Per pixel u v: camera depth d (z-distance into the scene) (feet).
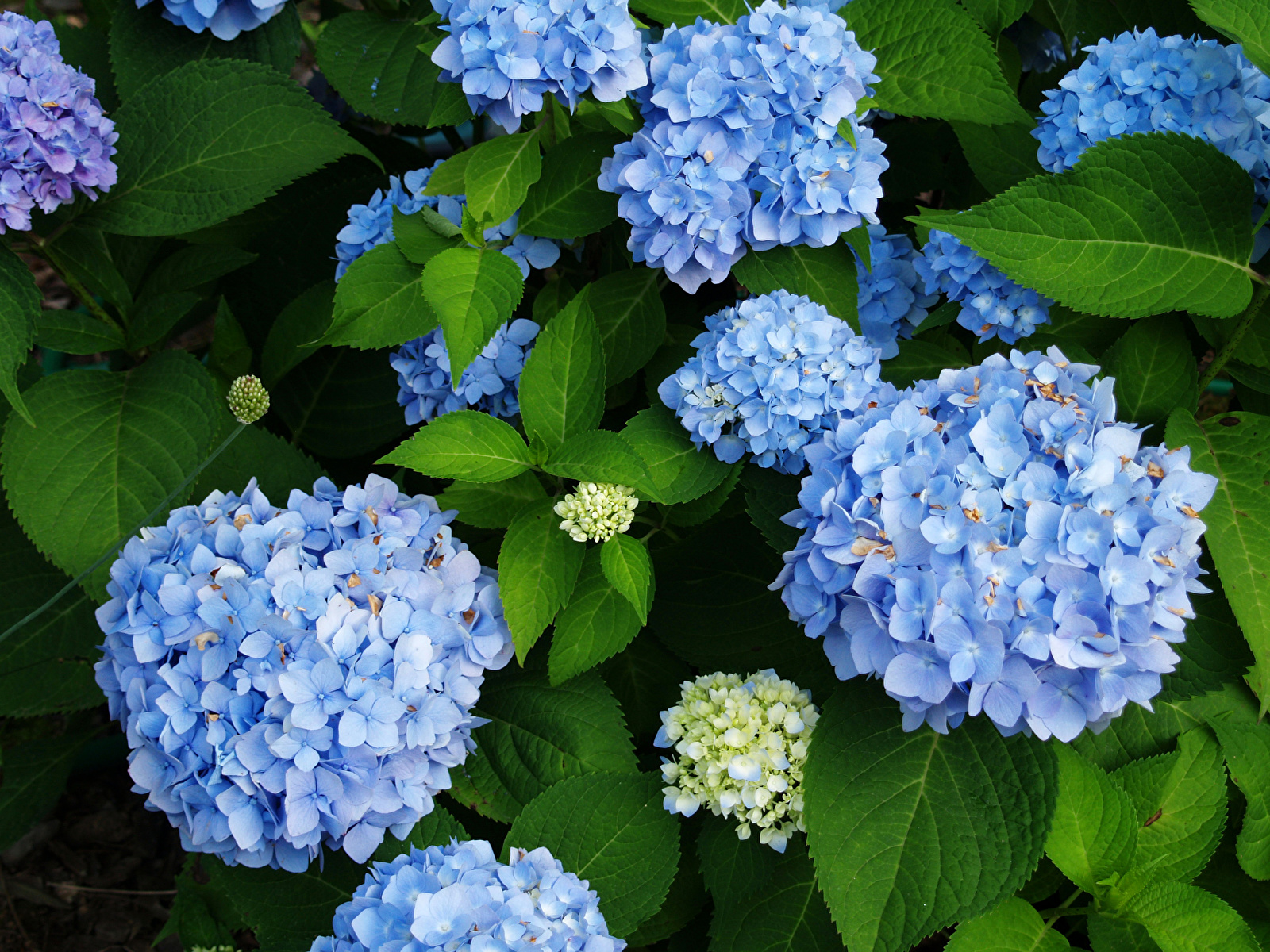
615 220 3.18
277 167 3.24
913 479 2.64
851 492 2.73
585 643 2.91
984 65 3.10
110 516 3.06
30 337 3.01
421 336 3.14
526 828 2.88
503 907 2.63
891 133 3.53
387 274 3.09
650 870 2.88
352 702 2.69
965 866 2.67
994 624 2.55
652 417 3.03
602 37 2.85
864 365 2.95
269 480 3.27
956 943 2.79
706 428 2.93
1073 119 3.05
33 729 3.86
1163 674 2.93
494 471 2.88
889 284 3.19
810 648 3.15
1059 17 3.44
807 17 2.91
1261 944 2.93
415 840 2.92
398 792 2.77
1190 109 2.98
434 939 2.59
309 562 2.85
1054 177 2.88
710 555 3.21
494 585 2.93
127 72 3.39
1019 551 2.58
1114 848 2.81
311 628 2.76
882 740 2.77
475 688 2.85
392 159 3.83
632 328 3.18
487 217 2.98
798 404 2.88
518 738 3.00
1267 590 2.79
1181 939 2.74
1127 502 2.63
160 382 3.19
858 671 2.67
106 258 3.35
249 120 3.25
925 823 2.70
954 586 2.55
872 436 2.72
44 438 3.11
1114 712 2.63
